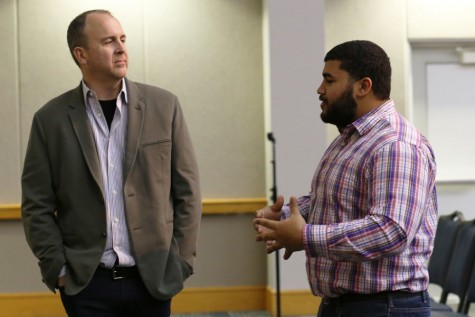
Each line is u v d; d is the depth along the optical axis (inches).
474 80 393.1
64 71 366.6
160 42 371.9
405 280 129.5
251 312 371.2
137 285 161.9
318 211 133.9
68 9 366.3
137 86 168.9
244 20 377.1
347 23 379.6
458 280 246.5
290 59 361.7
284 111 361.1
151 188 162.6
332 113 133.8
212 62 375.2
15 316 361.7
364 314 130.3
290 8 362.3
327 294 133.9
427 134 393.1
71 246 163.5
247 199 373.4
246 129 377.7
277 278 295.6
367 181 126.6
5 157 363.3
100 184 160.9
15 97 363.6
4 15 362.6
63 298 163.3
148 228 161.5
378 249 119.9
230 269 375.6
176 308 372.2
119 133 165.0
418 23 382.0
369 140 128.8
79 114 164.7
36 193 165.2
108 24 163.5
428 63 392.5
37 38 364.8
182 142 169.3
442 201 393.4
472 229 246.5
